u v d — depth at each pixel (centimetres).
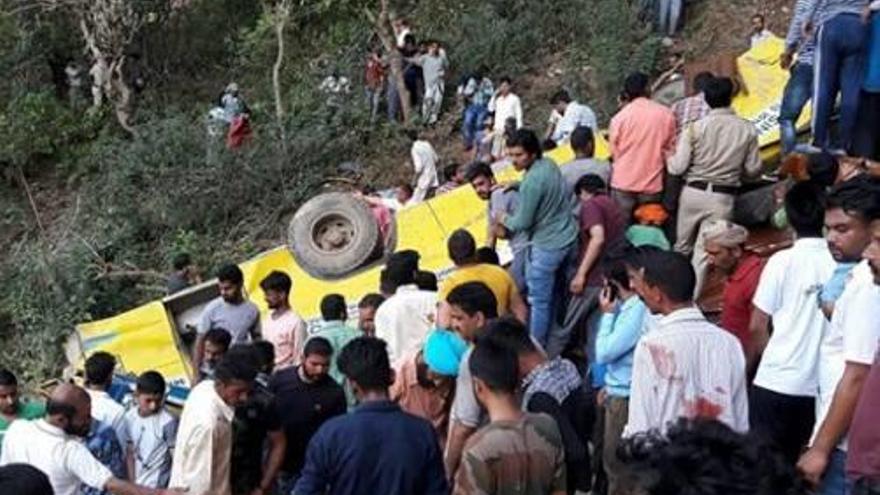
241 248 1905
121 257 1906
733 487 238
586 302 846
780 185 879
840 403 463
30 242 1995
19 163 2197
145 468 761
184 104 2319
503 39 2112
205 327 919
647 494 243
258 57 2339
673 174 875
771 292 570
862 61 847
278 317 881
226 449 623
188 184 1977
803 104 913
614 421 645
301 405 688
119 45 2245
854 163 810
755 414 575
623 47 1947
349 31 2288
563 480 479
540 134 1898
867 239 470
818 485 466
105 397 763
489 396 479
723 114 856
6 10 2322
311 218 1379
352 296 1356
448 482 561
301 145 2022
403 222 1391
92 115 2273
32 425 648
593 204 839
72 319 1748
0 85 2325
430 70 2053
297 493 514
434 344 661
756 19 1825
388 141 2058
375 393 520
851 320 462
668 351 501
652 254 511
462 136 2006
